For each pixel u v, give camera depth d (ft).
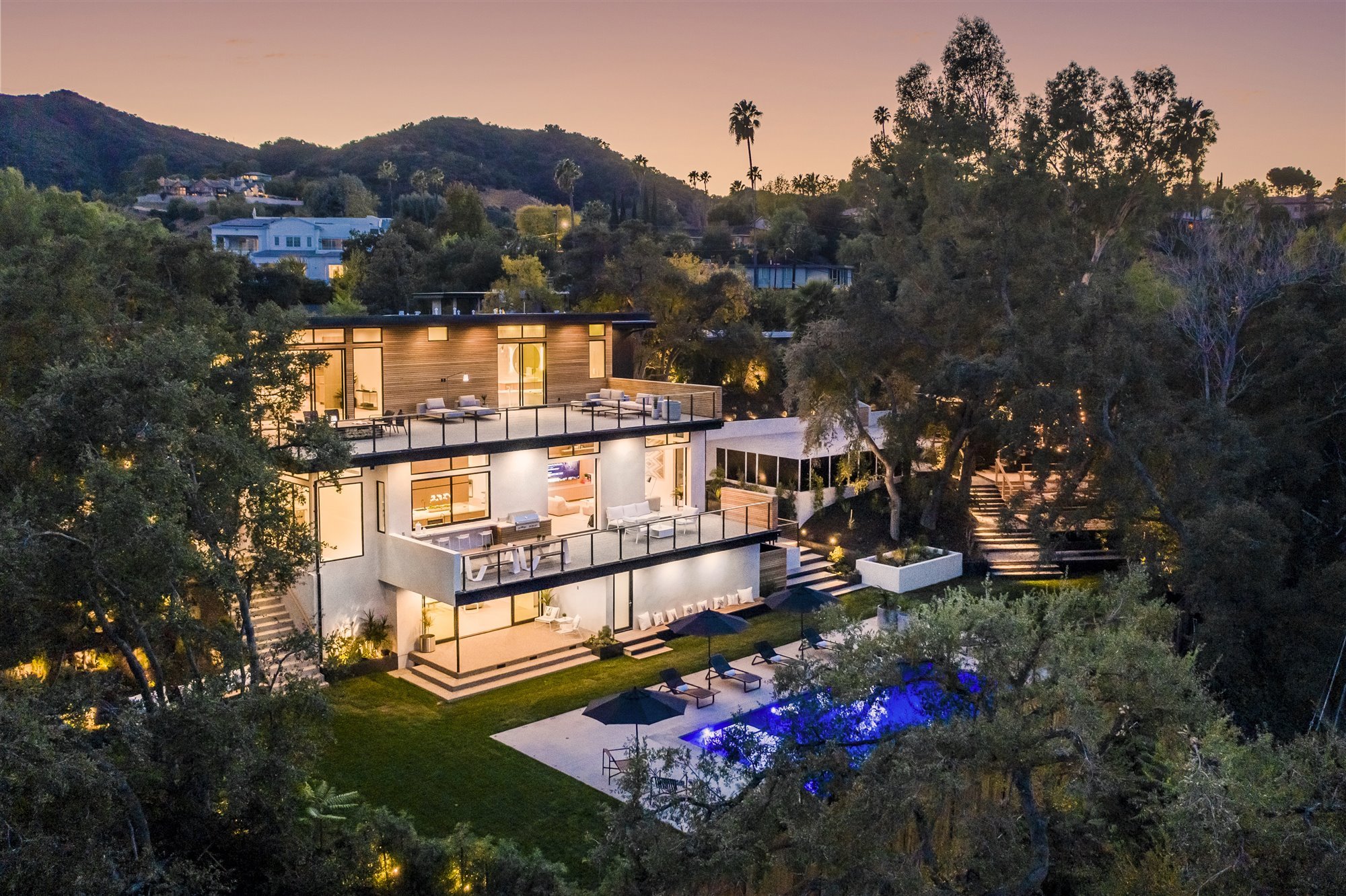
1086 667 50.98
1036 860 49.80
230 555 58.03
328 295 220.43
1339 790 46.14
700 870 45.21
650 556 98.32
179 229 447.83
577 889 51.83
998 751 47.11
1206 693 54.75
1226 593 90.17
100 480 40.52
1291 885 43.88
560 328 121.60
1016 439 107.34
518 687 86.43
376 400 106.93
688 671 91.25
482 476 98.07
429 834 62.34
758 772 50.75
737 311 168.04
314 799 60.08
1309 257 143.13
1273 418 112.27
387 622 90.94
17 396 65.82
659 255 172.45
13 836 35.06
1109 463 104.47
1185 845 44.73
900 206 151.64
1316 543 108.06
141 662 55.62
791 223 357.82
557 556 93.81
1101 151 157.38
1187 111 155.94
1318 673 87.20
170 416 45.60
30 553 38.06
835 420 127.24
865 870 44.91
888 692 55.93
